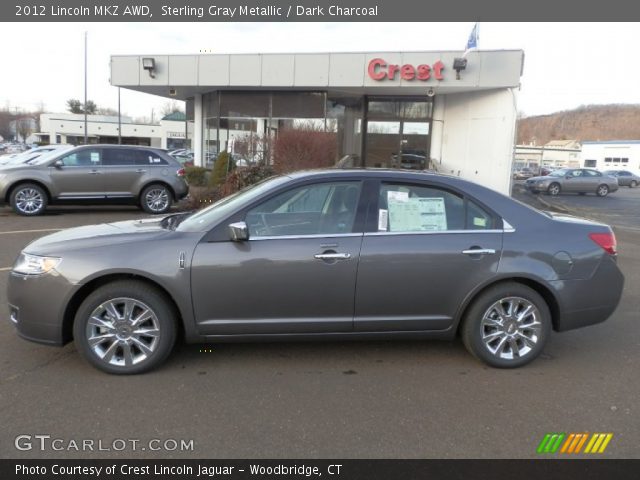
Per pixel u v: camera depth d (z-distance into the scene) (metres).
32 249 3.90
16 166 11.62
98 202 12.02
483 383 3.87
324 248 3.88
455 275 3.99
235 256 3.82
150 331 3.85
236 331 3.92
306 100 17.56
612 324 5.30
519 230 4.10
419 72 15.77
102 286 3.80
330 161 14.80
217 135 18.52
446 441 3.08
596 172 27.34
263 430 3.17
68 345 4.41
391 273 3.93
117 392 3.60
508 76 15.36
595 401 3.61
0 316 5.05
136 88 18.34
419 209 4.07
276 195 4.00
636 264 8.33
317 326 3.97
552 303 4.18
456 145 18.16
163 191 12.44
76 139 81.69
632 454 2.98
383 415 3.37
